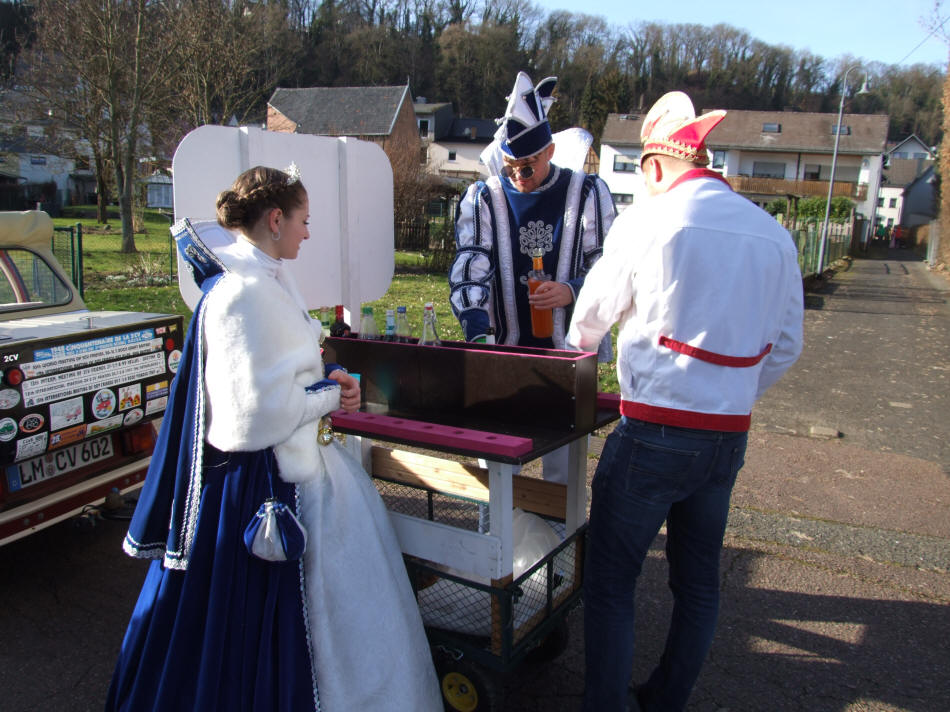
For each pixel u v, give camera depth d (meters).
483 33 66.62
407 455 2.70
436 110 54.69
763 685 2.64
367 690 1.95
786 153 46.97
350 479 2.12
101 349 3.25
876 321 12.09
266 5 35.97
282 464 1.93
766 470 4.77
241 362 1.79
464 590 2.27
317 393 1.96
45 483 3.18
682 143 1.95
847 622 3.04
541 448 2.00
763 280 1.85
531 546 2.47
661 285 1.84
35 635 2.99
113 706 2.11
